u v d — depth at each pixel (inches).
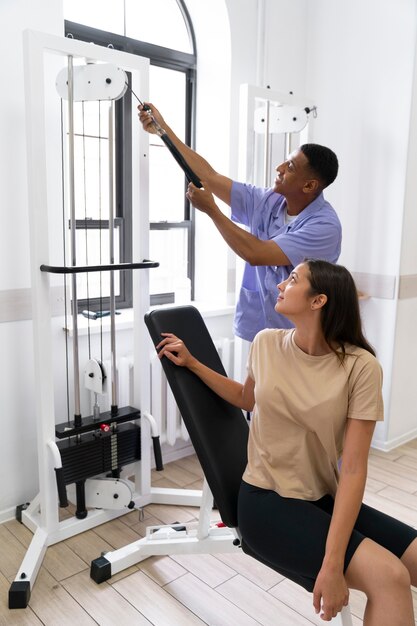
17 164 80.4
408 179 109.2
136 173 81.0
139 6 105.6
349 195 117.8
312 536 49.3
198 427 59.1
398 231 110.9
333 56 116.6
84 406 92.9
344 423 51.3
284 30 115.2
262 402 52.8
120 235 105.4
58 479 74.8
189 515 89.2
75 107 97.0
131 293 108.7
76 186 98.8
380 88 110.0
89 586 71.9
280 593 71.5
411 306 117.0
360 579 46.1
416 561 49.4
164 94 112.3
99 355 94.0
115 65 71.5
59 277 87.7
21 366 85.2
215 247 116.6
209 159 114.8
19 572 71.2
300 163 71.4
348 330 51.9
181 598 70.1
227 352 110.9
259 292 79.3
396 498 96.4
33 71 68.6
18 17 78.1
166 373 61.5
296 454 52.4
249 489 55.2
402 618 43.9
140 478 90.4
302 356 52.3
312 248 71.0
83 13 98.7
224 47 108.1
